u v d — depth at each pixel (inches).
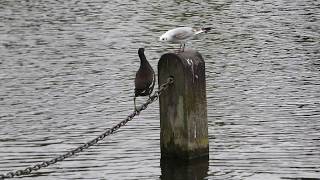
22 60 1013.8
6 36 1223.5
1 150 599.2
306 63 934.4
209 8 1476.4
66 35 1215.6
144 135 628.1
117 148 592.4
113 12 1460.4
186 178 517.7
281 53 1006.4
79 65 969.5
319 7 1439.5
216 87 813.2
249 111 703.1
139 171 533.3
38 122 690.2
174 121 541.6
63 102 770.8
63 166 550.9
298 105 721.6
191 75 530.6
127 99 774.5
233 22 1290.6
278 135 617.3
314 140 600.1
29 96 800.9
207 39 1129.4
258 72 888.9
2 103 770.8
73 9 1525.6
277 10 1418.6
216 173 524.4
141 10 1475.1
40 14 1471.5
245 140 604.4
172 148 547.2
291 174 519.8
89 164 553.9
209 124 660.1
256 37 1138.0
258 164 541.6
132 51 1056.2
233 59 973.8
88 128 662.5
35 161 568.4
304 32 1170.6
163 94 540.7
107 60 997.8
